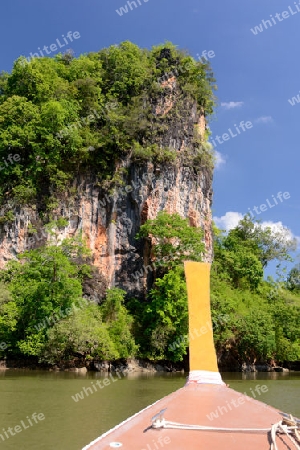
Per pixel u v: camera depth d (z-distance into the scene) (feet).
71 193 148.97
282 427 21.31
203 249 143.33
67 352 110.32
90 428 42.88
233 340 145.48
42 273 117.19
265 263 222.07
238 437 20.98
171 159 158.40
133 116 157.69
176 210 159.74
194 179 169.48
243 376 120.47
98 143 151.84
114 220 151.84
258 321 146.51
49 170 144.15
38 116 142.41
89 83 158.71
